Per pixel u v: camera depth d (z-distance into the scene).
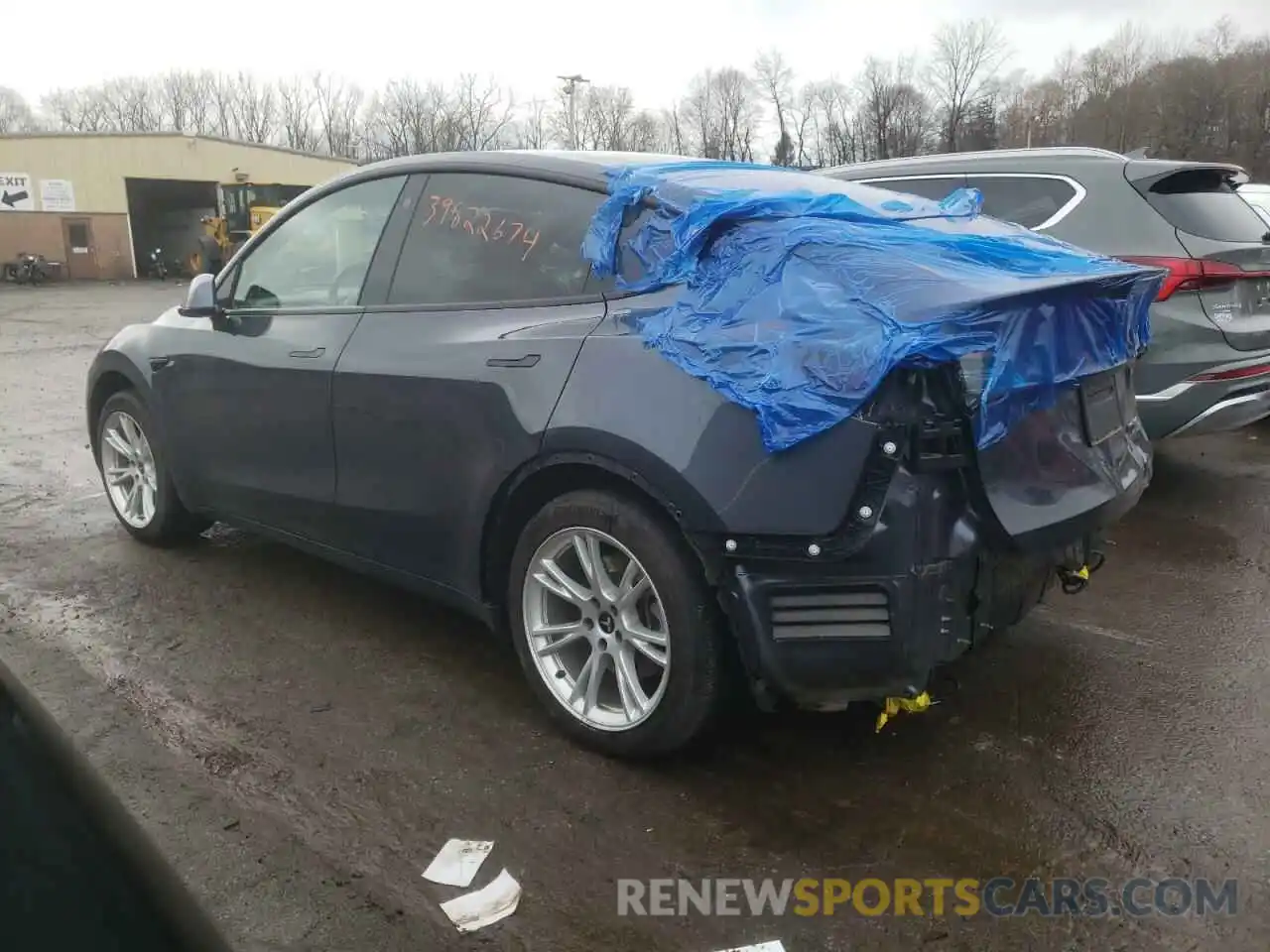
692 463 2.71
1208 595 4.47
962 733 3.29
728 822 2.83
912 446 2.53
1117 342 3.10
